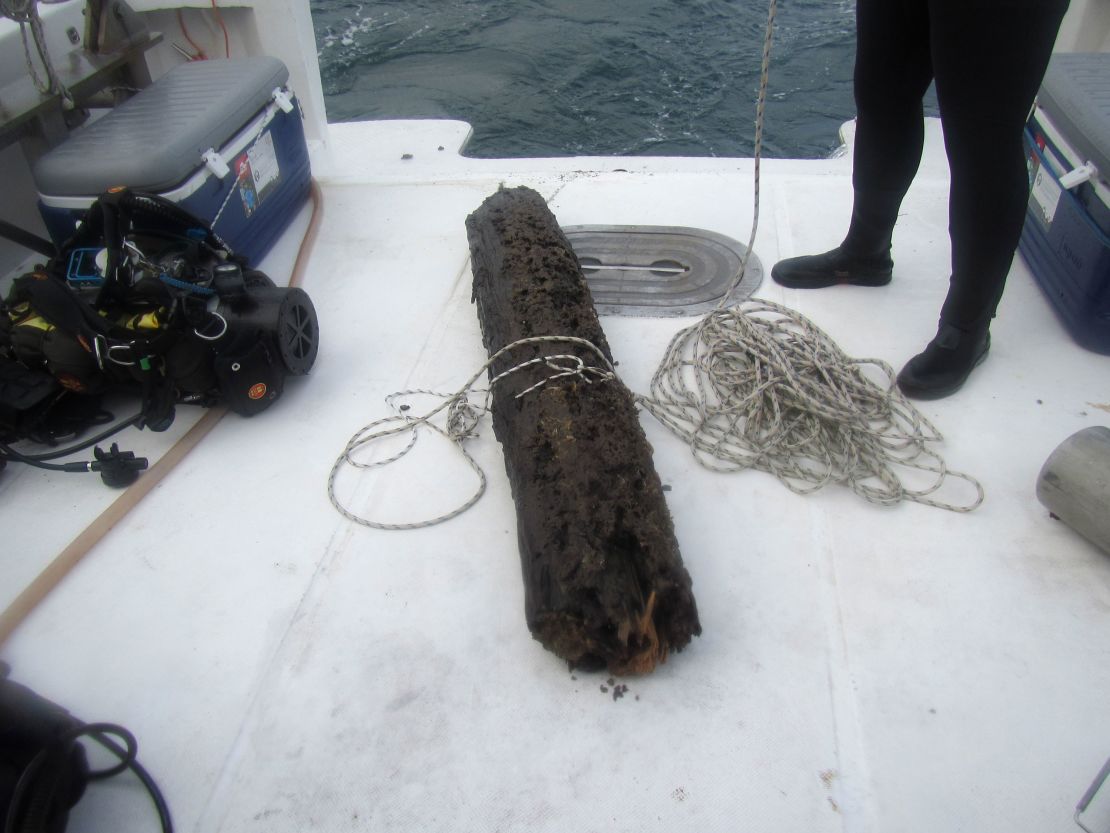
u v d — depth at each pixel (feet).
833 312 8.16
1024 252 8.64
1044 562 5.67
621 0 23.49
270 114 9.09
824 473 6.45
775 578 5.67
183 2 10.12
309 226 9.85
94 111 9.80
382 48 21.33
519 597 5.61
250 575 5.85
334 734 4.90
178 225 6.95
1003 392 7.09
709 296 8.42
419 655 5.29
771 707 4.91
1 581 5.87
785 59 19.81
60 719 4.38
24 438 6.89
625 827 4.41
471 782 4.64
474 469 6.61
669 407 7.09
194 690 5.15
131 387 7.04
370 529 6.15
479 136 16.98
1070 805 4.40
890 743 4.71
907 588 5.56
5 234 7.25
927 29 6.75
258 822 4.52
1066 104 7.72
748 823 4.40
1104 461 5.46
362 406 7.31
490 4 23.81
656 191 10.37
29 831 3.89
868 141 7.45
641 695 4.99
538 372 6.36
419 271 9.14
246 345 6.70
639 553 5.10
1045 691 4.93
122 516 6.27
